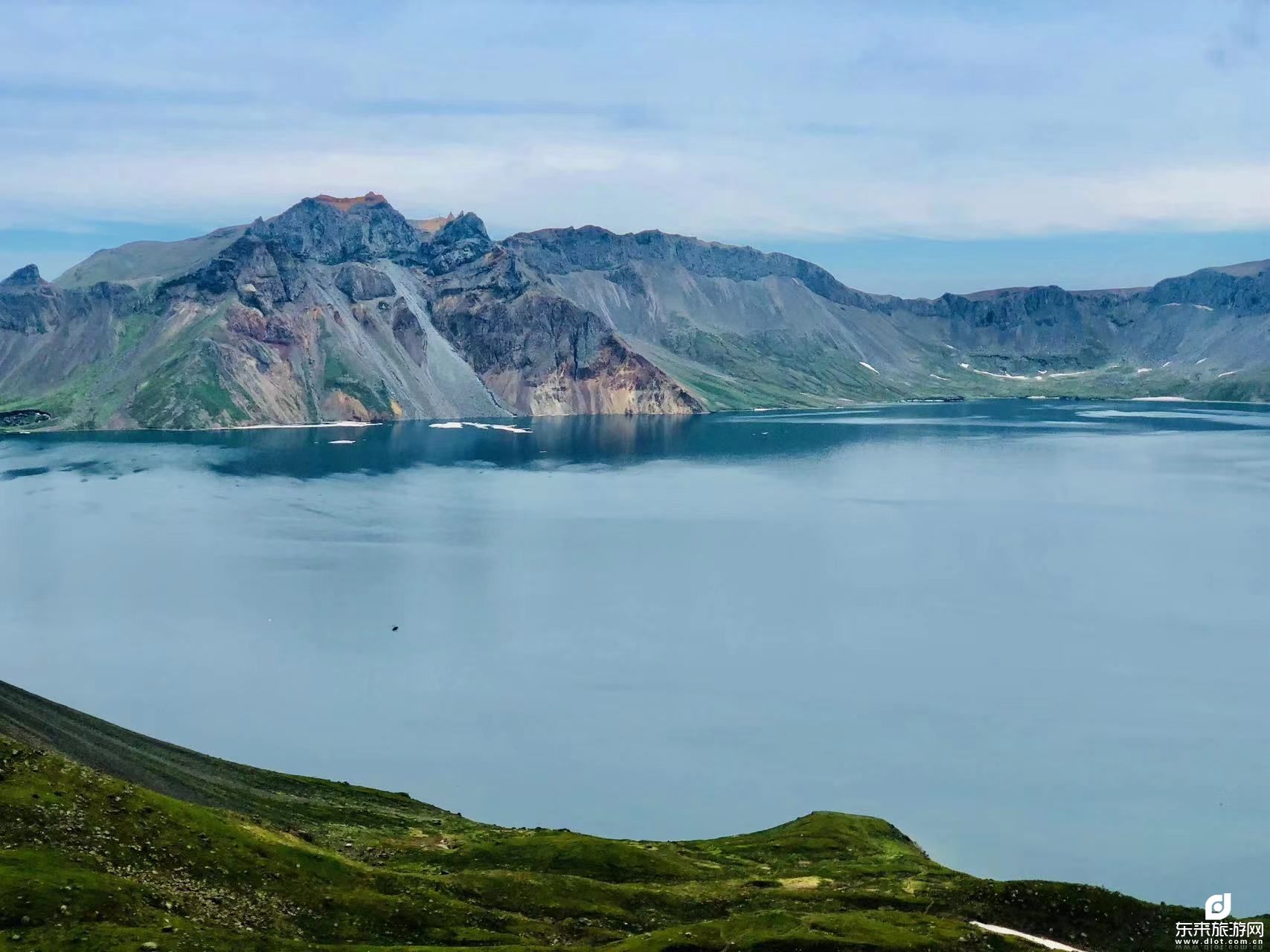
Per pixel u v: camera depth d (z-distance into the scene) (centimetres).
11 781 9544
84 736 12456
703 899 11512
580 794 17612
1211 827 16600
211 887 9275
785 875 12812
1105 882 14925
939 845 15938
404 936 9531
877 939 9969
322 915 9494
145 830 9638
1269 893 14575
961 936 10225
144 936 7812
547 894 11144
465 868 12244
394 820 14362
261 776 14988
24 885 8081
